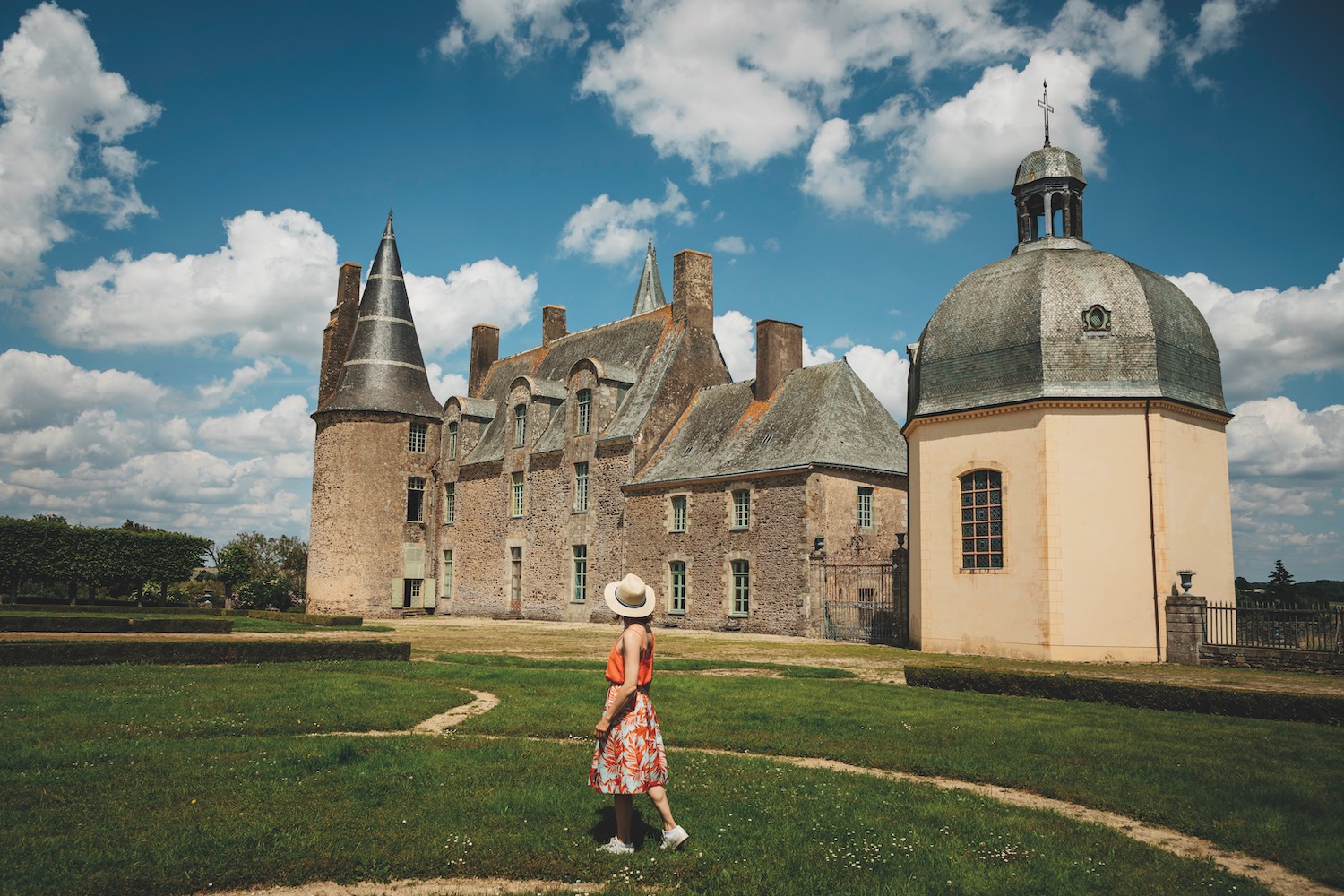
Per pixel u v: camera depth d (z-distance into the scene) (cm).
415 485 5084
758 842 689
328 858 633
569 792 807
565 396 4672
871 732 1143
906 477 3591
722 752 1047
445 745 1019
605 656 2198
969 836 717
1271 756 1024
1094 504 2264
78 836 666
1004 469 2377
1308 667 1919
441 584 5088
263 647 1922
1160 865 662
